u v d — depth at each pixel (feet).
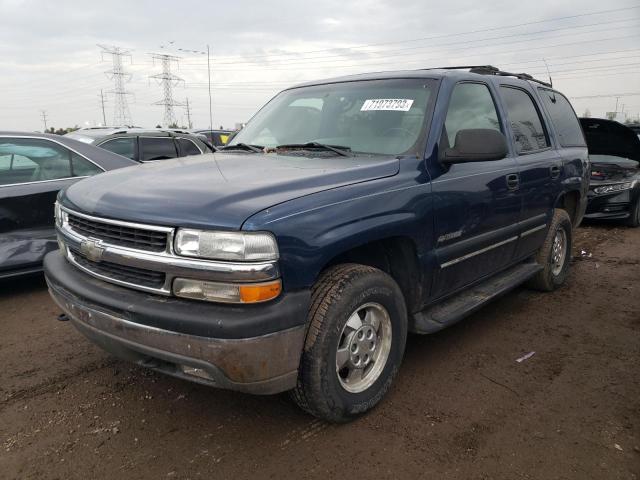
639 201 30.30
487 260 12.85
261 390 7.81
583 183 17.95
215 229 7.44
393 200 9.46
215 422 9.47
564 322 14.67
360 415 9.53
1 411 9.78
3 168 15.64
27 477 7.97
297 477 8.00
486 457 8.53
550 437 9.11
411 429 9.29
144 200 8.37
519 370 11.68
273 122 13.50
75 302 8.82
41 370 11.43
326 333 8.41
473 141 10.41
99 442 8.86
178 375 8.19
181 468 8.20
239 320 7.34
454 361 12.07
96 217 8.71
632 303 16.38
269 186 8.41
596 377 11.39
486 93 13.47
